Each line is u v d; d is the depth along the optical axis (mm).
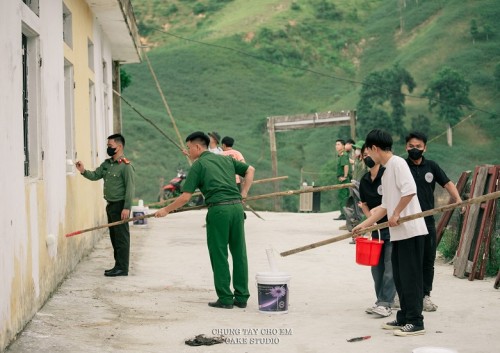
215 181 7262
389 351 5531
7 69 5684
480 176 9133
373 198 6934
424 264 7000
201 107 89375
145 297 7758
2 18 5562
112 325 6406
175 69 98688
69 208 9195
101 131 13797
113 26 14117
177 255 11102
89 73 12000
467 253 9031
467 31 93500
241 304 7316
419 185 6938
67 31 10016
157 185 63438
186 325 6434
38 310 6855
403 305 6211
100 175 9180
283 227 15656
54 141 8047
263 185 66062
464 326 6375
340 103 87812
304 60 102875
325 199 64500
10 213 5672
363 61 101562
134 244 12461
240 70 98875
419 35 100312
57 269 8062
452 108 77312
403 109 76188
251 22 111625
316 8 115438
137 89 92938
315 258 10828
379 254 6328
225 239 7258
